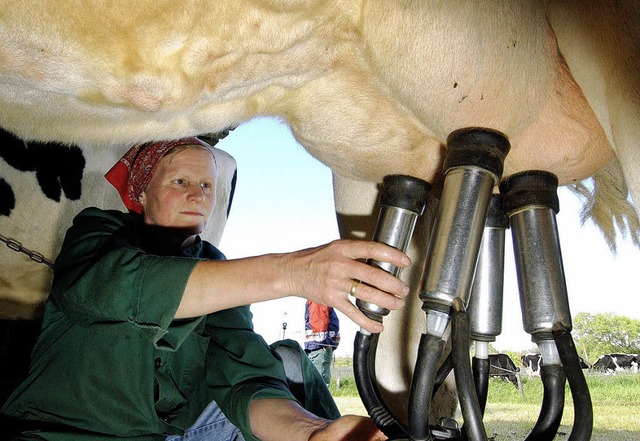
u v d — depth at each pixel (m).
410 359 2.04
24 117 1.57
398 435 1.29
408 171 1.76
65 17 1.33
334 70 1.59
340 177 2.12
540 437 1.30
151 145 2.01
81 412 1.65
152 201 1.98
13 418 1.70
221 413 1.97
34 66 1.39
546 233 1.35
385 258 1.33
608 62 1.33
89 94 1.45
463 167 1.32
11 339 3.11
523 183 1.38
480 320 1.43
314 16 1.46
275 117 1.76
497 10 1.38
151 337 1.54
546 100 1.50
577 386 1.22
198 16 1.39
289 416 1.72
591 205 1.99
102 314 1.58
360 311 1.35
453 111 1.46
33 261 3.24
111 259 1.60
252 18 1.42
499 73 1.41
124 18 1.35
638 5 1.32
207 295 1.49
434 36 1.39
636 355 18.44
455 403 2.08
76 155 3.48
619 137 1.30
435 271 1.25
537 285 1.32
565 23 1.41
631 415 8.08
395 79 1.48
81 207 3.51
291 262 1.41
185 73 1.44
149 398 1.67
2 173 3.23
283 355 2.13
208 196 2.05
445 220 1.29
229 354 1.90
